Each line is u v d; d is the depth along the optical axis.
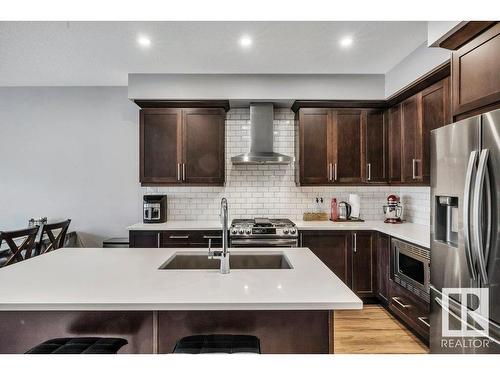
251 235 3.40
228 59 3.22
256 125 3.83
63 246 3.73
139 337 1.47
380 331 2.88
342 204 4.04
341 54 3.10
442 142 1.99
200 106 3.76
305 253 2.22
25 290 1.40
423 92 3.06
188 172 3.75
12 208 4.09
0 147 4.07
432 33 2.02
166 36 2.73
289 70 3.53
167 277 1.61
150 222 3.80
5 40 2.80
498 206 1.56
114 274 1.66
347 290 1.41
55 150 4.10
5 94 4.07
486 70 1.79
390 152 3.74
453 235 2.00
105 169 4.13
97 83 3.97
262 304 1.27
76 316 1.47
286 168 4.14
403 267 2.93
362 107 3.80
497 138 1.56
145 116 3.74
